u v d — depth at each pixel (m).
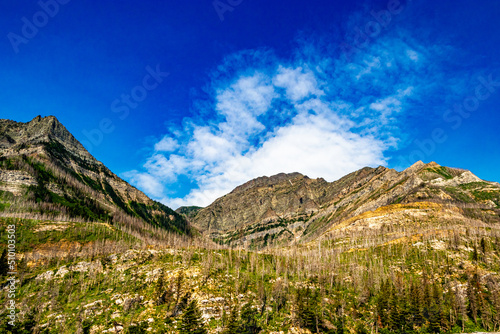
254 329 127.88
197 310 132.12
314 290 174.38
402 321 143.75
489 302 166.75
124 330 119.50
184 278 157.00
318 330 132.50
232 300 146.50
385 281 177.62
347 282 193.38
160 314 131.00
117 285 152.75
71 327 119.69
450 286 182.88
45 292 145.75
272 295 157.25
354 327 141.00
